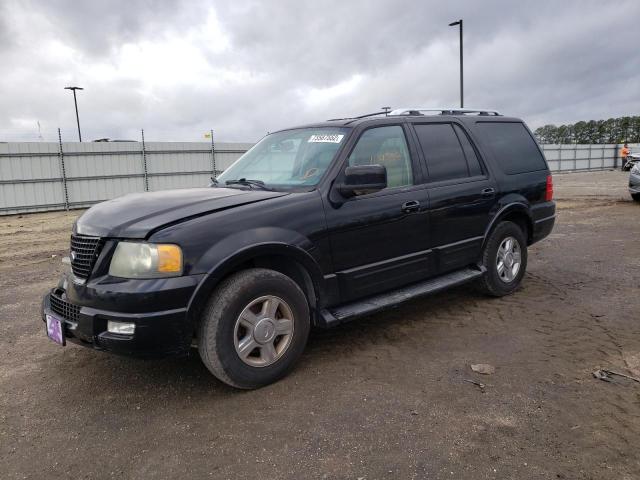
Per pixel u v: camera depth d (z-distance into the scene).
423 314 4.90
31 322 5.07
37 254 9.52
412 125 4.59
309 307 3.69
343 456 2.62
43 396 3.45
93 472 2.59
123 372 3.79
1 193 18.98
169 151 22.83
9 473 2.60
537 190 5.67
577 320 4.61
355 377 3.55
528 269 6.68
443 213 4.55
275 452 2.69
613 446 2.64
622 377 3.44
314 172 3.92
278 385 3.46
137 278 3.01
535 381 3.41
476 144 5.11
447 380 3.47
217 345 3.16
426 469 2.49
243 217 3.33
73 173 20.50
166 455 2.71
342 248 3.80
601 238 8.94
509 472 2.45
